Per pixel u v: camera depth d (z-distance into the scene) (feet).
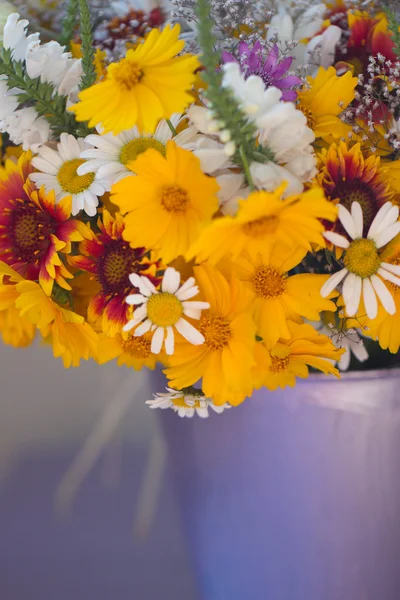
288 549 2.00
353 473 1.93
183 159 1.55
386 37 1.83
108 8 1.98
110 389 3.58
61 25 2.00
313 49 1.83
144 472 3.43
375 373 1.85
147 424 3.47
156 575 2.91
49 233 1.69
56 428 3.63
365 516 1.97
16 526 3.21
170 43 1.57
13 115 1.71
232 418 1.93
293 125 1.57
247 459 1.95
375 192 1.67
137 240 1.58
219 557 2.09
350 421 1.89
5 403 3.61
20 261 1.69
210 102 1.54
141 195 1.57
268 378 1.71
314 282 1.68
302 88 1.74
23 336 1.82
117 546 3.09
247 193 1.58
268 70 1.67
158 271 1.68
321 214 1.51
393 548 2.03
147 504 3.22
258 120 1.54
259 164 1.56
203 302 1.62
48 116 1.72
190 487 2.06
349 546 1.99
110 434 3.47
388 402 1.89
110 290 1.66
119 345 1.74
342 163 1.65
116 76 1.57
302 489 1.94
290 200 1.49
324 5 1.94
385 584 2.05
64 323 1.70
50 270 1.66
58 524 3.22
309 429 1.89
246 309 1.65
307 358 1.72
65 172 1.70
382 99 1.79
